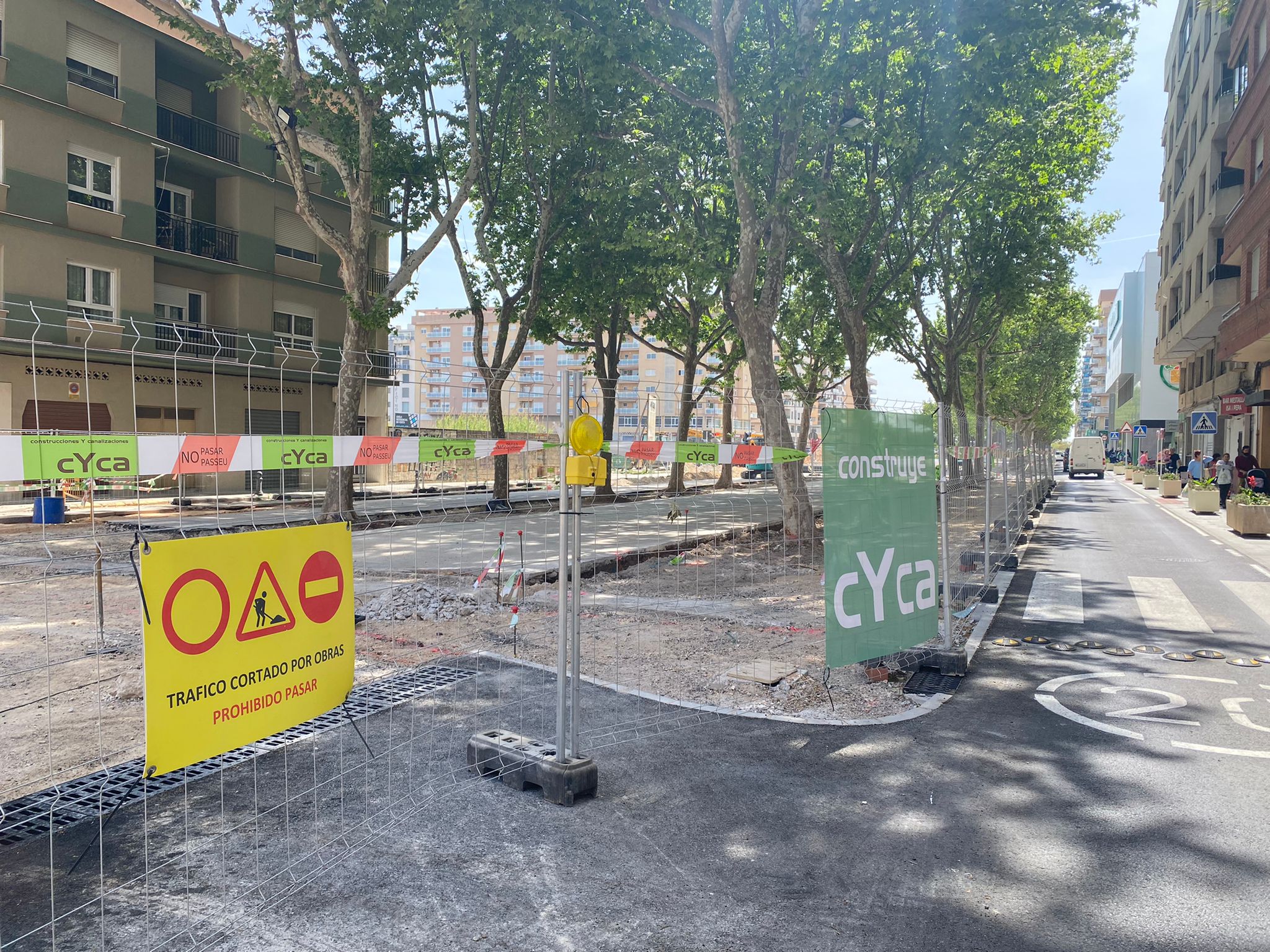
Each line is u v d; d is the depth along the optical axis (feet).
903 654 21.91
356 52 55.47
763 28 55.16
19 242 64.39
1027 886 11.04
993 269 80.69
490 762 14.34
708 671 21.48
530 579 35.04
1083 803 13.67
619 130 60.95
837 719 17.75
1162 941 9.81
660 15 44.70
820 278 82.38
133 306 72.64
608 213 74.13
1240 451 76.13
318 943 9.42
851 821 12.93
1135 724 17.79
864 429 18.44
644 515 71.00
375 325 56.95
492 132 66.54
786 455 24.52
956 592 28.58
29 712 17.47
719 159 59.93
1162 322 130.31
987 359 137.28
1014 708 18.86
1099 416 418.10
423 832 12.25
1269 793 14.15
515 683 20.16
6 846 11.58
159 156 77.05
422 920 9.93
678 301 100.07
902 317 94.99
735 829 12.57
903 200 55.42
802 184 45.70
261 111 54.65
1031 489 71.26
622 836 12.27
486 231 80.12
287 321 88.33
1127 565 43.21
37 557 39.70
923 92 51.16
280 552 11.09
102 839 11.11
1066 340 138.00
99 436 9.55
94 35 70.49
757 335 46.34
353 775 14.32
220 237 82.58
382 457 14.15
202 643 9.82
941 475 22.29
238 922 9.78
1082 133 71.15
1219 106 83.51
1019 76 44.60
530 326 76.95
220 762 14.84
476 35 53.06
